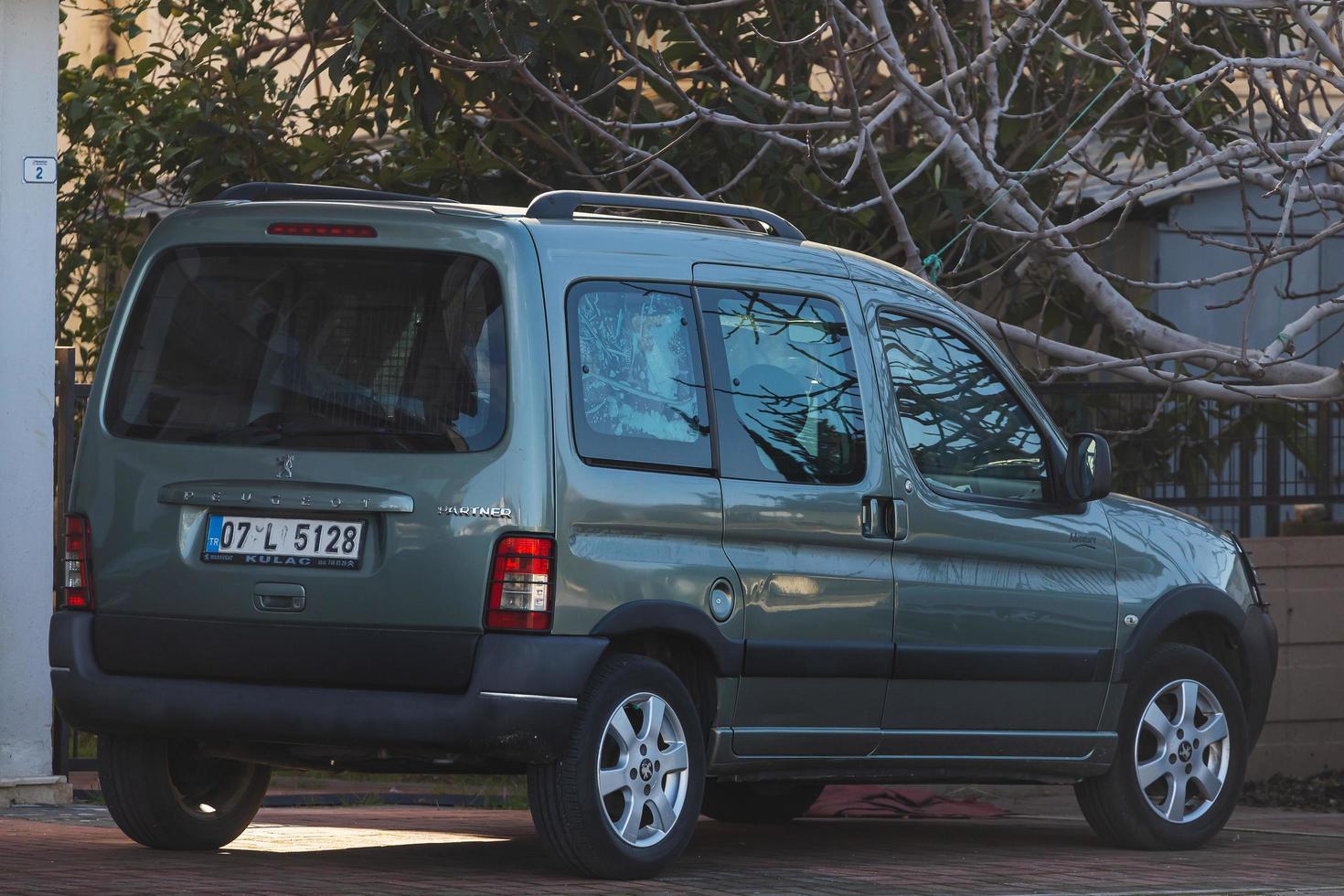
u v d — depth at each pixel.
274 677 21.86
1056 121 43.84
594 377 22.14
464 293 21.94
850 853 27.06
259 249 22.80
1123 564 27.72
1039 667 26.38
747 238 24.55
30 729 30.95
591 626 21.64
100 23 64.25
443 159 41.78
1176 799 28.33
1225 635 29.53
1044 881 24.05
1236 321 51.00
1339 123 34.72
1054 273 39.53
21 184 30.73
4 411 30.62
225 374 22.61
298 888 20.89
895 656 24.73
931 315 26.52
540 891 21.12
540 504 21.34
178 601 22.19
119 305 23.33
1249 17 39.50
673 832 22.55
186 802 24.88
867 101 42.06
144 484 22.53
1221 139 42.91
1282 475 42.75
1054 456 27.33
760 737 23.58
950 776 25.98
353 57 39.06
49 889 20.48
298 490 21.86
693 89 41.12
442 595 21.28
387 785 35.81
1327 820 35.50
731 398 23.48
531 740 21.19
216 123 42.12
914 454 25.44
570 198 22.81
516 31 37.69
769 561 23.44
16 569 30.73
